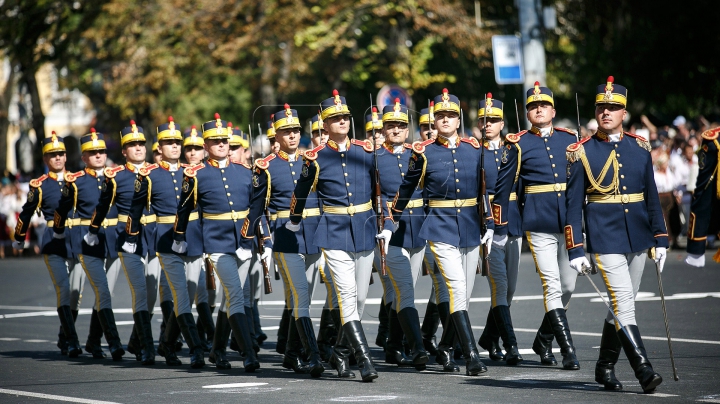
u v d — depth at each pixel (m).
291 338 21.16
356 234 19.56
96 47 74.19
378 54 66.56
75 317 25.77
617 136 17.88
